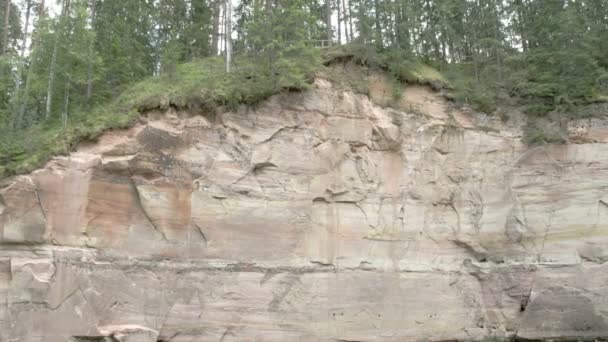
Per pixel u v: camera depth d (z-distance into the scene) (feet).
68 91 70.49
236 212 58.59
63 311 49.93
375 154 66.85
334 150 64.54
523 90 73.56
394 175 67.15
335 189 63.62
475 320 65.51
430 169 68.59
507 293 67.10
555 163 70.54
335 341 59.52
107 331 50.57
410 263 65.31
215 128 59.62
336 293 60.90
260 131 61.31
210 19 93.50
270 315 57.52
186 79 66.08
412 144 68.44
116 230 53.83
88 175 53.26
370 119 67.15
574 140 71.41
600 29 80.33
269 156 61.05
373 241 64.34
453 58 86.38
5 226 50.14
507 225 68.90
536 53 78.74
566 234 68.69
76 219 52.29
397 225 65.77
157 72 83.30
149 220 55.16
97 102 69.92
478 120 71.72
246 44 79.30
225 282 56.44
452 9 87.56
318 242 61.77
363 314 61.41
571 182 69.92
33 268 49.88
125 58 76.74
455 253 67.87
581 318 65.57
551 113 72.69
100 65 72.95
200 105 59.57
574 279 67.00
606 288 66.64
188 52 88.84
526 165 70.79
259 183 60.34
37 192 51.47
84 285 51.11
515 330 65.92
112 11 84.53
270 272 58.49
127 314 52.19
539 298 66.28
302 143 63.00
